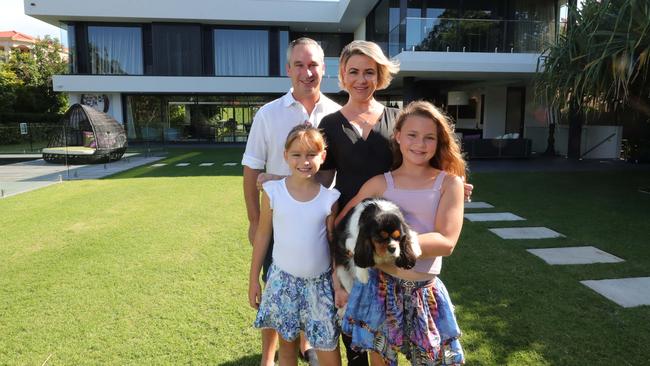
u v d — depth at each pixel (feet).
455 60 40.83
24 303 11.81
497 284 12.65
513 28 41.68
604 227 18.81
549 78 28.30
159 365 9.03
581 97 26.32
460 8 52.13
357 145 7.63
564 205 23.40
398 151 7.43
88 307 11.55
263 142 8.82
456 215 6.73
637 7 22.16
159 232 18.62
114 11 69.31
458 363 6.72
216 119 76.07
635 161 42.06
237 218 20.98
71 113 48.65
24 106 95.81
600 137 45.80
